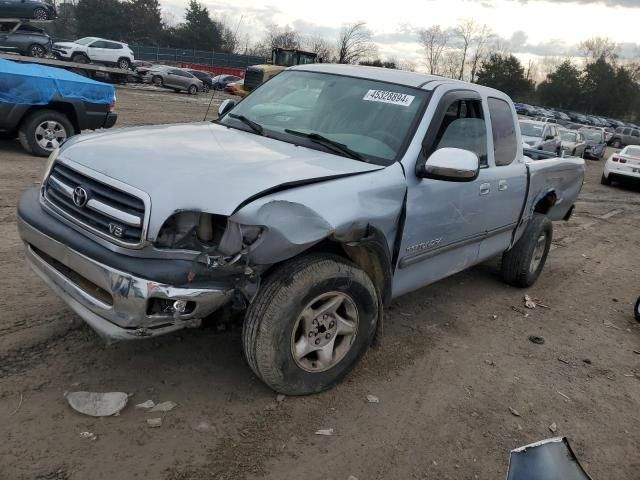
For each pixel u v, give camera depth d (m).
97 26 79.31
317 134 3.97
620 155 18.05
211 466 2.81
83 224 3.00
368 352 4.18
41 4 24.03
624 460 3.36
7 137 10.03
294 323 3.19
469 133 4.50
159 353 3.74
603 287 6.88
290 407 3.36
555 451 2.01
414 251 3.97
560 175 6.17
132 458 2.79
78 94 9.56
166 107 22.73
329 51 73.62
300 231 2.99
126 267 2.77
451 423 3.47
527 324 5.25
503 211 5.07
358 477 2.89
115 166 3.05
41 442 2.81
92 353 3.65
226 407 3.28
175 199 2.80
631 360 4.78
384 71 4.57
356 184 3.37
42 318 4.02
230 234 2.86
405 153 3.78
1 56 16.11
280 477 2.81
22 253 5.21
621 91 90.44
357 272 3.39
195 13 84.38
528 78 88.25
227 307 3.69
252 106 4.59
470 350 4.50
